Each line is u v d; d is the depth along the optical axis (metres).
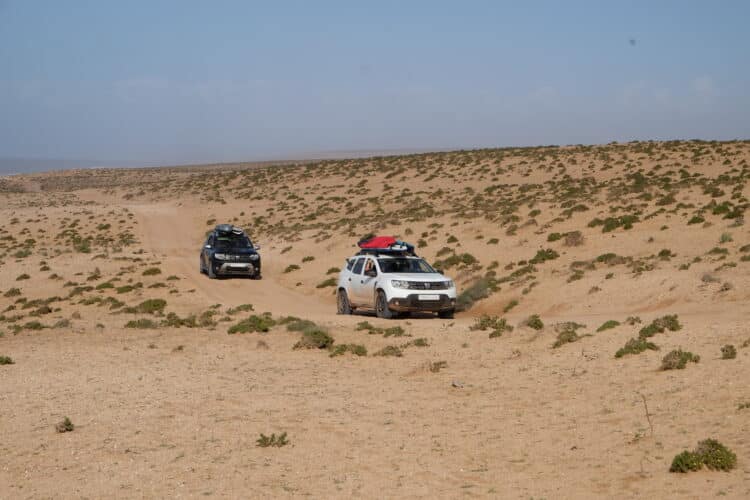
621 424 9.22
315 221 56.44
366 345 16.92
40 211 70.94
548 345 14.77
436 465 8.37
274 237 50.50
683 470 7.36
